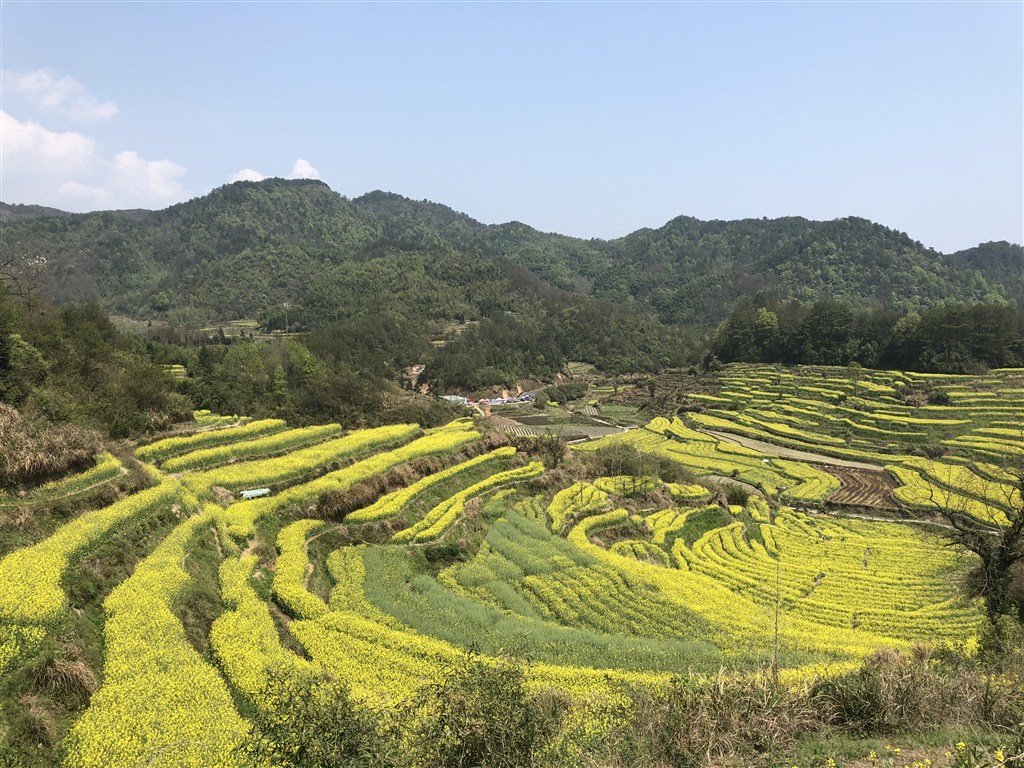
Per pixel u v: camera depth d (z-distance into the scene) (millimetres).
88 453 32469
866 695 16859
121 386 47344
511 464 60562
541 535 46875
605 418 133375
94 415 40969
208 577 28828
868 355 123938
